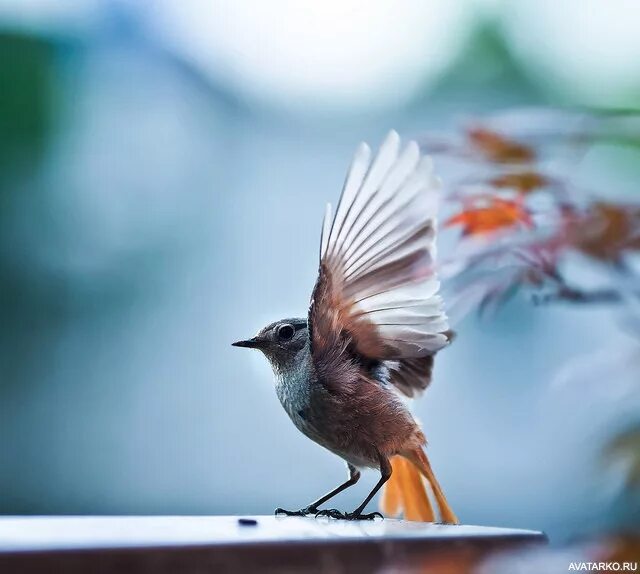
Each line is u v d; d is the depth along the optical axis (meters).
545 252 5.81
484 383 13.31
